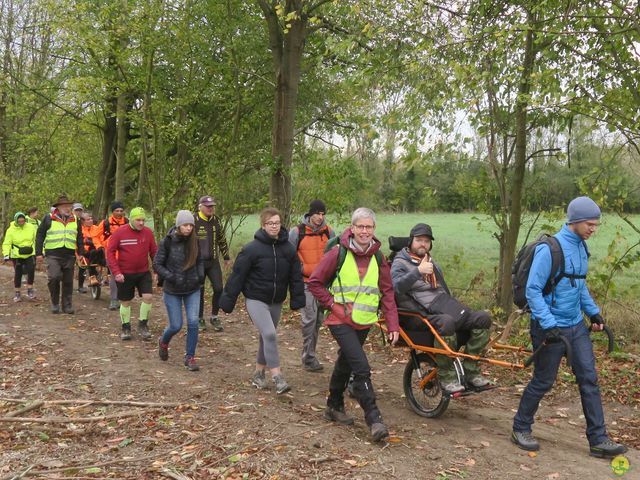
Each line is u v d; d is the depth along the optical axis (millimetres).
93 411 5816
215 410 5863
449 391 5527
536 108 8523
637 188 8789
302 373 7605
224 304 6410
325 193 13172
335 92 16281
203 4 15211
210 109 17625
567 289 5039
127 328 9219
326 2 12258
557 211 9523
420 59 8258
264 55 16297
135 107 19250
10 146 22797
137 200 19672
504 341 8836
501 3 8875
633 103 8492
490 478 4523
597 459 4984
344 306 5250
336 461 4703
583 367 5086
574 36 8344
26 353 8141
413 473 4543
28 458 4730
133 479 4398
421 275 5645
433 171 8656
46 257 11188
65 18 15375
